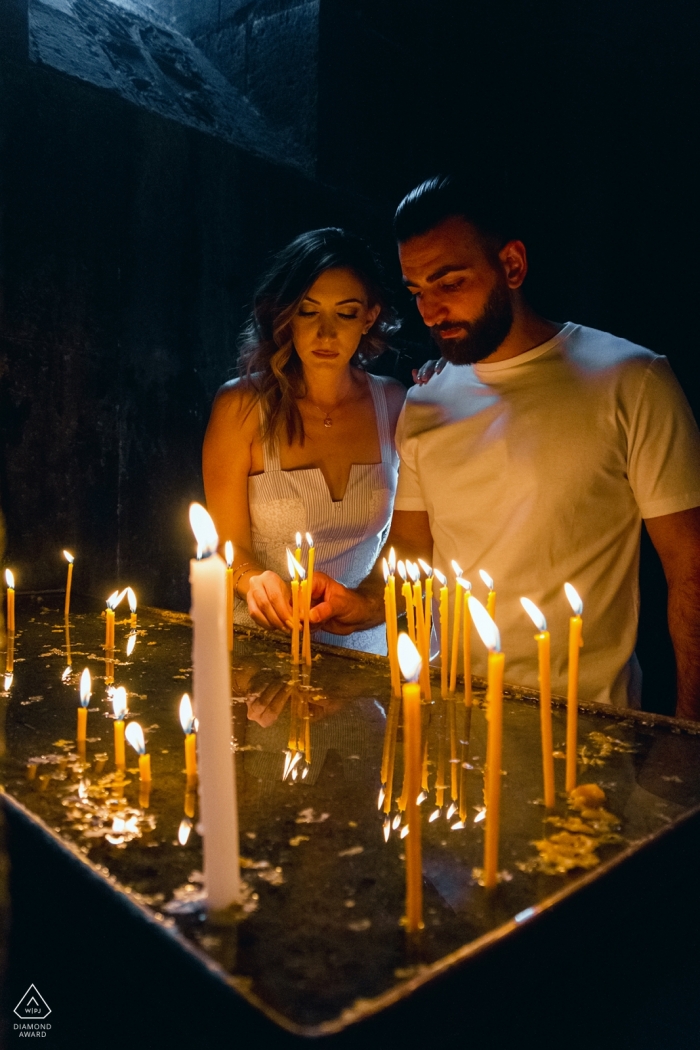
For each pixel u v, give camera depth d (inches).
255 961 22.5
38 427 102.0
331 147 134.6
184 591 120.0
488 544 63.8
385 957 22.8
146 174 111.1
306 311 73.7
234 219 121.8
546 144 154.1
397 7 143.9
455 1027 22.6
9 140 97.0
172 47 136.9
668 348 160.7
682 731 43.6
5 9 96.5
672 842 31.5
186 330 117.6
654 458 58.7
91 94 105.0
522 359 64.1
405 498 71.7
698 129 155.3
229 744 25.0
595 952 28.4
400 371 145.6
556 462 61.0
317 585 63.5
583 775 37.5
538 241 155.8
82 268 105.2
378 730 44.1
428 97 152.4
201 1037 22.4
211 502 80.9
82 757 39.0
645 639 159.5
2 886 32.0
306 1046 19.1
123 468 111.5
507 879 27.7
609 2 149.7
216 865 25.2
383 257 145.1
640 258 160.1
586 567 61.2
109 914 26.4
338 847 30.1
